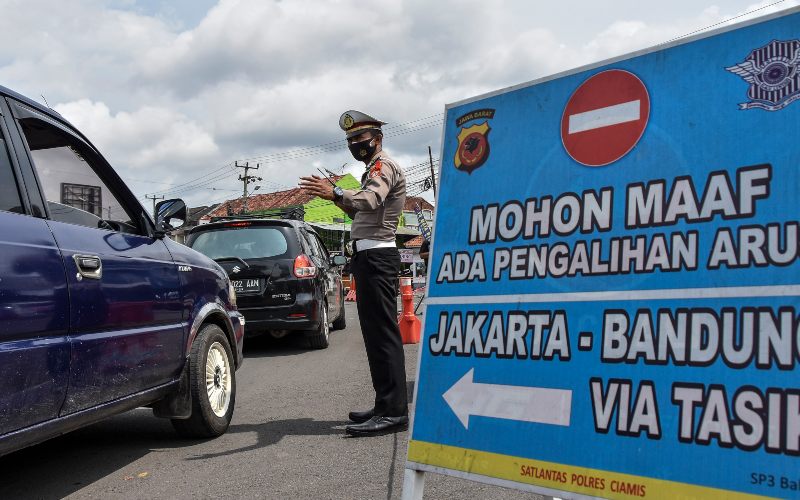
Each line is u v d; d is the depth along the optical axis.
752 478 1.67
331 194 4.07
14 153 3.09
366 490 3.30
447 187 2.46
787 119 1.80
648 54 2.09
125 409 3.62
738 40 1.92
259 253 8.36
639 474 1.83
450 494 3.22
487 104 2.43
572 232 2.12
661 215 1.96
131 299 3.62
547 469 1.99
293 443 4.24
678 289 1.88
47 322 2.94
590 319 2.02
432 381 2.29
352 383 6.28
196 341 4.36
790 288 1.71
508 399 2.12
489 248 2.29
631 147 2.06
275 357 8.30
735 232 1.82
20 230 2.90
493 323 2.21
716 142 1.90
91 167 3.73
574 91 2.22
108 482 3.59
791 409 1.65
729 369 1.75
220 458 3.97
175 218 4.30
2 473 3.79
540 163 2.25
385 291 4.37
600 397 1.94
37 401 2.86
